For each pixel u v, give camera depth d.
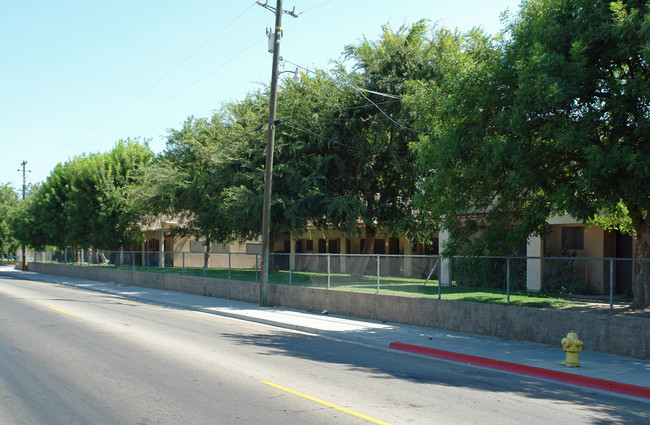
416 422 6.09
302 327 14.77
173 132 34.25
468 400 7.29
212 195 27.98
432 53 23.20
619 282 17.98
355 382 8.15
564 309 11.89
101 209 38.88
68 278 40.12
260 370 8.79
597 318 10.99
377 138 23.06
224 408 6.46
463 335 13.20
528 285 19.06
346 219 24.48
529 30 11.44
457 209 13.20
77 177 40.25
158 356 9.73
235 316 17.67
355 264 17.70
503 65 11.97
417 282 16.38
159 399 6.81
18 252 72.19
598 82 10.87
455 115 12.79
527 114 10.83
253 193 23.27
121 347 10.55
